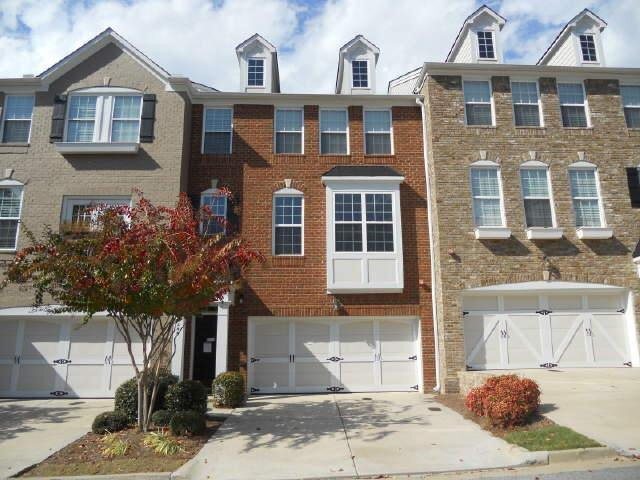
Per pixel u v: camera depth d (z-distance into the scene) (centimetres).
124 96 1530
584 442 788
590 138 1570
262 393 1421
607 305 1484
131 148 1455
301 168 1574
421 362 1448
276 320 1470
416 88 1725
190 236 910
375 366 1461
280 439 895
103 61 1549
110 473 725
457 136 1541
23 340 1399
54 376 1380
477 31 1712
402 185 1569
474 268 1451
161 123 1503
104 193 1451
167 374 1211
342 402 1270
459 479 693
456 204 1490
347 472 724
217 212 1524
